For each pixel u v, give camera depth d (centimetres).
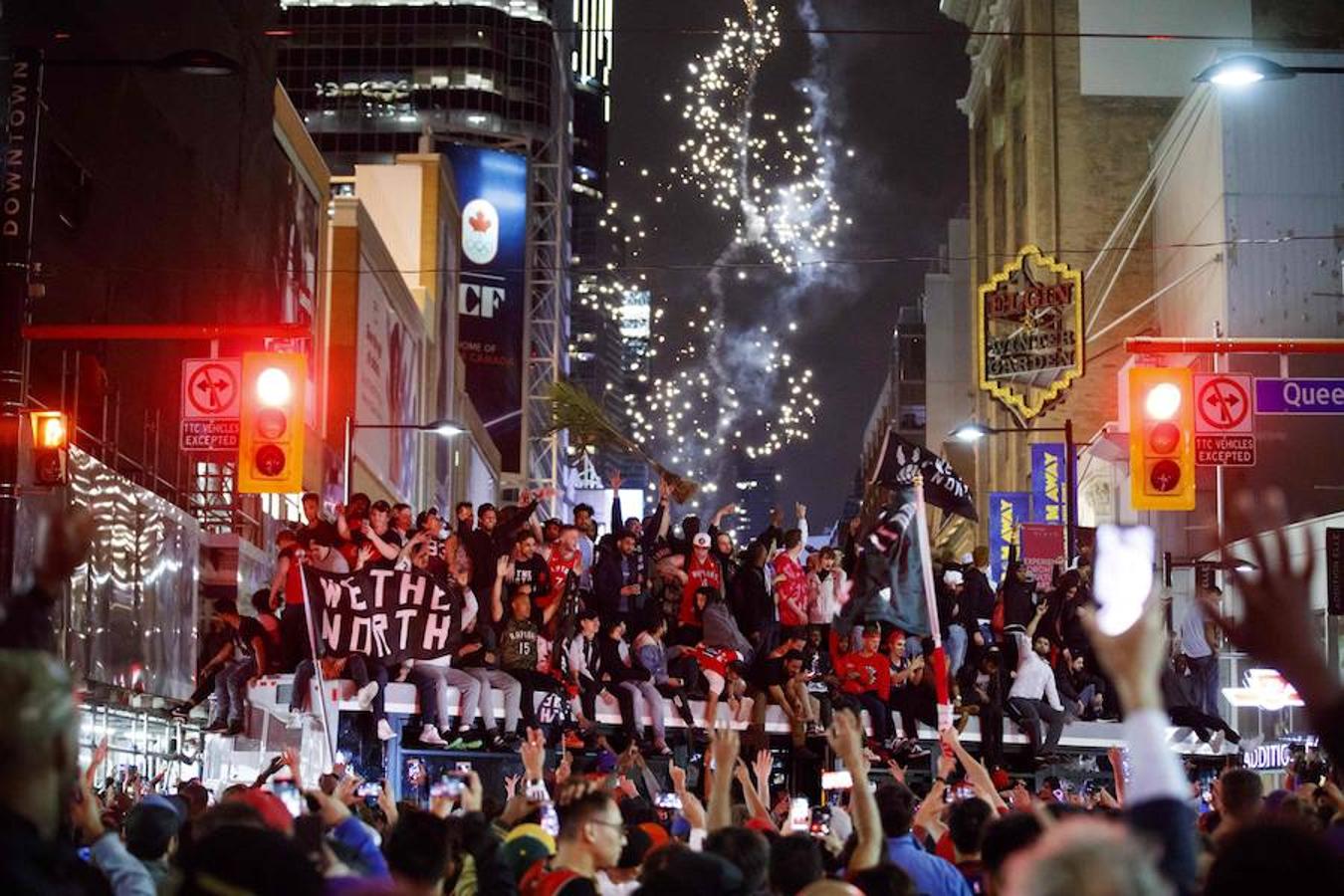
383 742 2473
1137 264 8344
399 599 2417
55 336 2441
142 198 3497
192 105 3853
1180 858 495
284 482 2909
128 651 3016
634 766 2339
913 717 2738
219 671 2562
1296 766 2688
